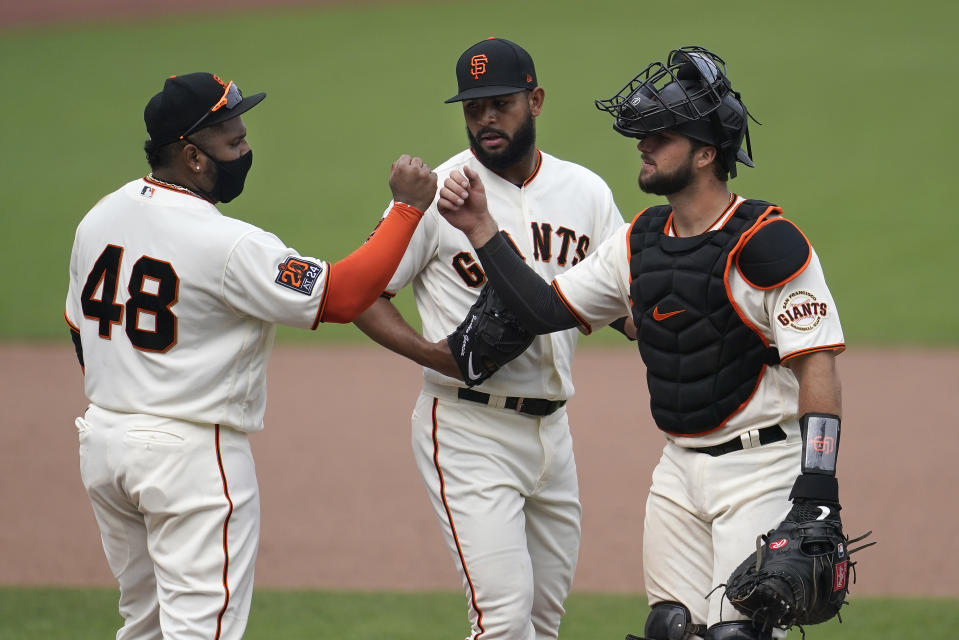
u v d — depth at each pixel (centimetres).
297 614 2134
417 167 1396
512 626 1544
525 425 1595
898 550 2488
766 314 1295
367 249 1388
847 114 7994
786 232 1284
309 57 10250
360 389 3909
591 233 1667
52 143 7738
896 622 2075
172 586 1364
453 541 1576
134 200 1384
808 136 7519
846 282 4984
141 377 1367
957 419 3453
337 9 12406
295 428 3469
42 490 2888
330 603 2200
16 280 5159
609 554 2491
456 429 1573
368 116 8306
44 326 4547
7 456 3152
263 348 1412
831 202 6184
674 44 10088
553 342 1568
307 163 7188
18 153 7512
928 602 2189
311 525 2678
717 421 1334
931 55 9556
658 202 6069
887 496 2828
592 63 9519
